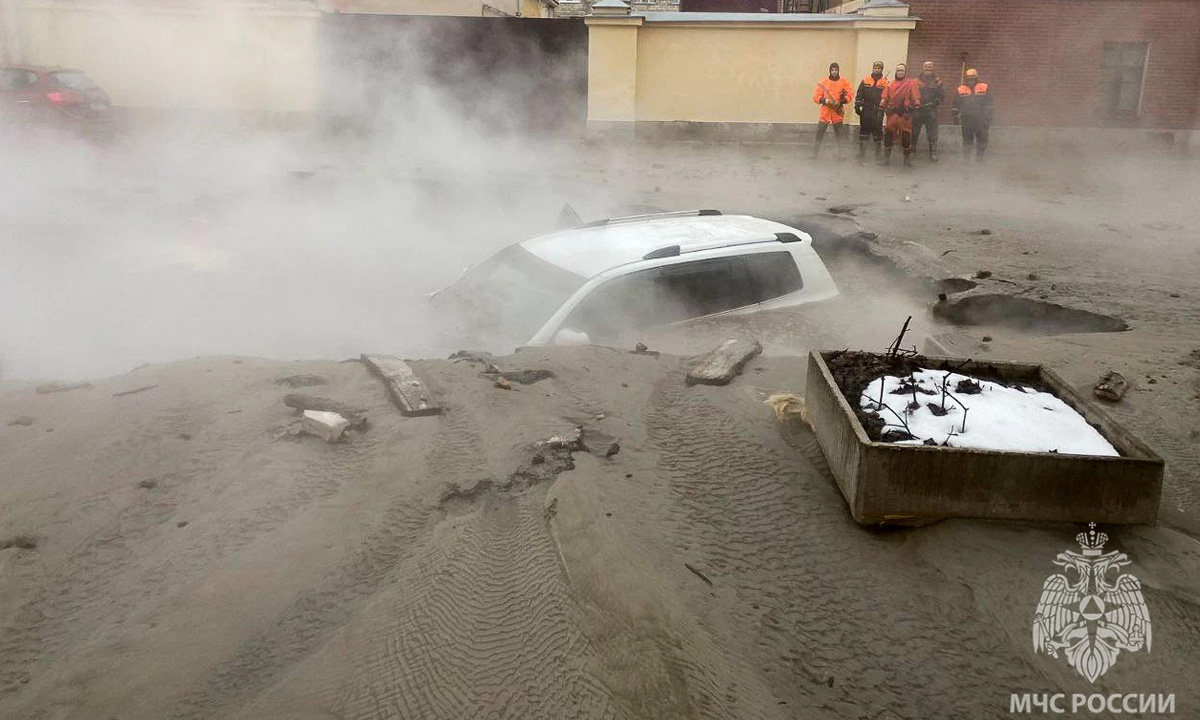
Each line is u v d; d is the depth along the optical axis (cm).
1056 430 349
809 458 388
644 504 351
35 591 316
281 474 379
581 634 271
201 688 265
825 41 1942
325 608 299
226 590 306
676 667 259
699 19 1942
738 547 329
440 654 267
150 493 375
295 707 249
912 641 287
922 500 326
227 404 454
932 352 585
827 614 298
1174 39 1922
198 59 2053
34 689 269
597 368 503
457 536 326
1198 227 1158
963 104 1741
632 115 1984
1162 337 616
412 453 392
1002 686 271
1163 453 414
